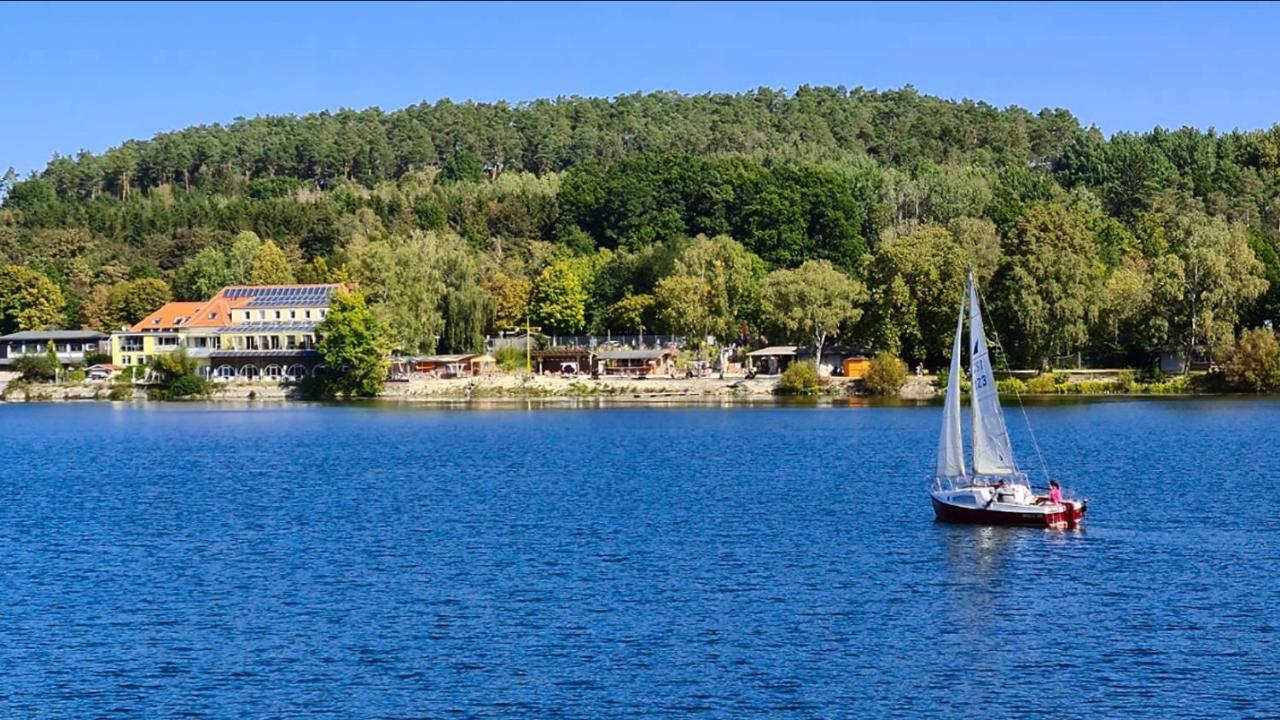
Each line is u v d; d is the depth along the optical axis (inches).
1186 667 2711.6
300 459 6717.5
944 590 3348.9
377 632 3031.5
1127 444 6609.3
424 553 3937.0
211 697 2610.7
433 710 2524.6
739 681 2659.9
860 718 2465.6
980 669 2719.0
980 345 4153.5
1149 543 3892.7
